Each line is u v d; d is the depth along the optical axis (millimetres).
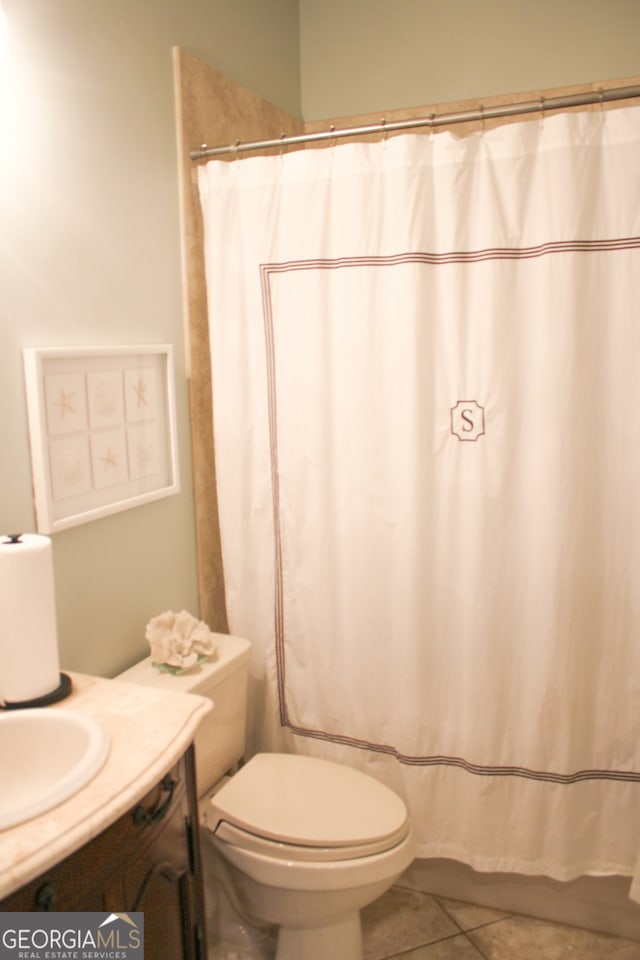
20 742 1086
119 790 944
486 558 1622
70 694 1226
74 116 1392
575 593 1576
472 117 1507
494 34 2160
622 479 1547
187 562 1859
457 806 1766
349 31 2334
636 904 1771
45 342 1345
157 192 1660
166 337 1719
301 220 1664
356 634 1782
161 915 1092
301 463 1771
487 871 1737
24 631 1146
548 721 1633
